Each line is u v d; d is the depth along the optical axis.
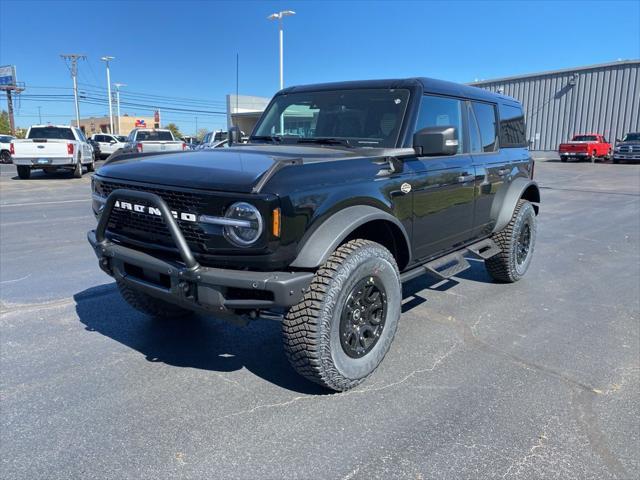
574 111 36.31
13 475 2.53
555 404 3.22
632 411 3.15
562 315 4.84
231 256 2.90
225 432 2.90
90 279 5.87
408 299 5.27
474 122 4.94
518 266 5.76
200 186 2.92
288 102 4.67
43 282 5.74
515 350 4.04
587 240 8.48
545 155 37.59
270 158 3.32
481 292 5.54
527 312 4.91
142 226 3.29
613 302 5.23
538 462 2.65
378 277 3.38
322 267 3.10
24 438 2.83
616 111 34.47
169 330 4.40
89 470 2.57
